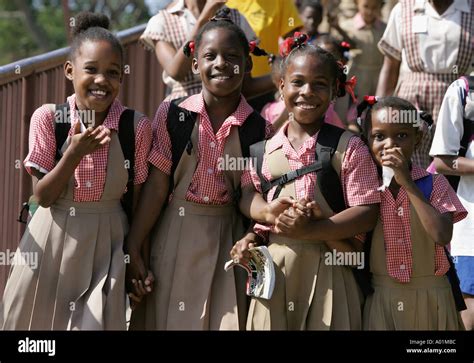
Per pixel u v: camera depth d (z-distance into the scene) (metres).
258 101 11.53
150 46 11.03
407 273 8.24
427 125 8.80
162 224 8.59
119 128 8.31
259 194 8.41
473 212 9.09
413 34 10.62
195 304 8.39
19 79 9.38
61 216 8.18
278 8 11.64
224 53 8.47
